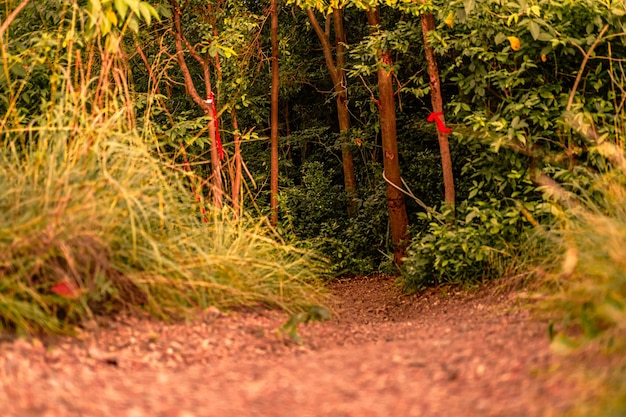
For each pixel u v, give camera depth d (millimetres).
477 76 7254
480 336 4414
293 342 4832
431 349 4191
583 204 6199
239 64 10180
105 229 4793
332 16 12945
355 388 3518
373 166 11641
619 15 6922
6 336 4121
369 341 5066
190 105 12148
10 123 6465
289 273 6305
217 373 3928
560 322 4270
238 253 5996
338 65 11914
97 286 4625
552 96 6957
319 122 13664
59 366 3898
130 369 4031
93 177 5043
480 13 7211
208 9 9406
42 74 6941
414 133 10844
